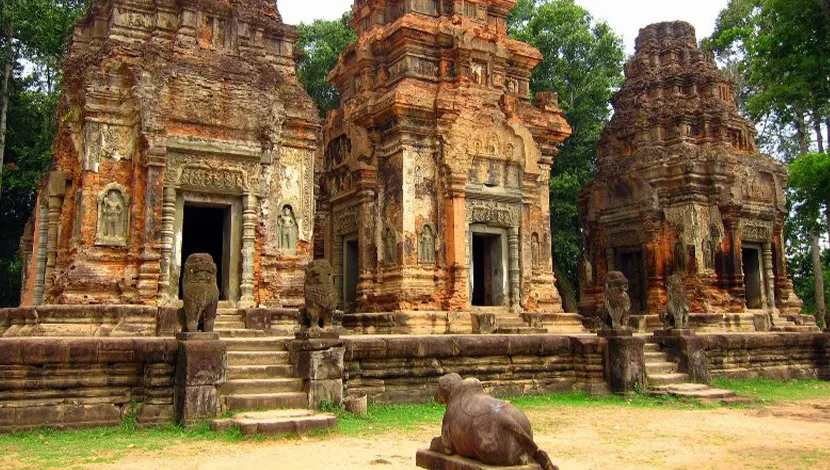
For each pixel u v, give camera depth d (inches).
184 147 570.9
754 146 1006.4
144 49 575.2
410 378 540.1
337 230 848.3
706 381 677.3
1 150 968.9
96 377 427.2
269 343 498.0
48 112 1031.0
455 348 560.1
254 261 592.1
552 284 816.9
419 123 754.8
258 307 578.2
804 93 689.6
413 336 553.6
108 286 545.3
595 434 417.4
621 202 981.2
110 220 558.6
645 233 935.0
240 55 619.2
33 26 967.6
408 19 778.2
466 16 823.1
